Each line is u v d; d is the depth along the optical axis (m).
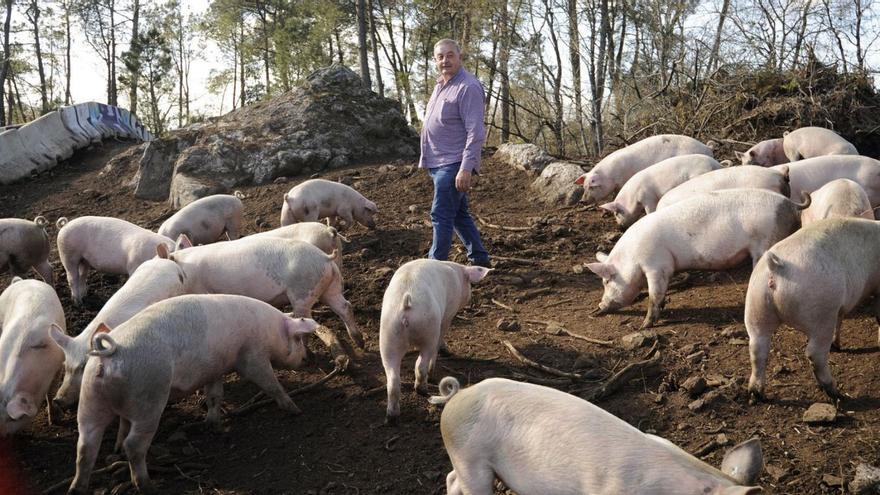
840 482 4.13
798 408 4.88
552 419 3.34
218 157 11.98
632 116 17.64
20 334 5.25
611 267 6.56
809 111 11.89
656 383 5.40
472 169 6.95
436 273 5.54
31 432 5.53
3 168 13.73
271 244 6.27
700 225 6.32
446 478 4.21
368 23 30.83
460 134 7.12
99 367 4.40
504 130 22.41
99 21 38.69
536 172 11.09
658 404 5.13
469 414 3.54
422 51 29.19
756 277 4.91
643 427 4.92
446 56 7.00
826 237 4.84
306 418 5.36
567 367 5.75
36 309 5.49
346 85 13.64
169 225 8.66
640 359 5.74
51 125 14.85
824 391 4.93
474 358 5.98
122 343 4.49
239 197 9.45
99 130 16.00
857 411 4.75
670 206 6.58
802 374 5.25
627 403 5.18
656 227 6.42
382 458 4.82
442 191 7.16
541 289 7.27
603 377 5.54
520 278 7.52
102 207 12.21
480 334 6.43
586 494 3.16
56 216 11.90
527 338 6.29
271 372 5.30
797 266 4.73
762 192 6.30
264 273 6.16
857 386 5.00
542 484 3.29
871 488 4.03
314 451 4.98
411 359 6.05
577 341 6.16
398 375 5.12
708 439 4.71
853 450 4.38
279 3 33.59
